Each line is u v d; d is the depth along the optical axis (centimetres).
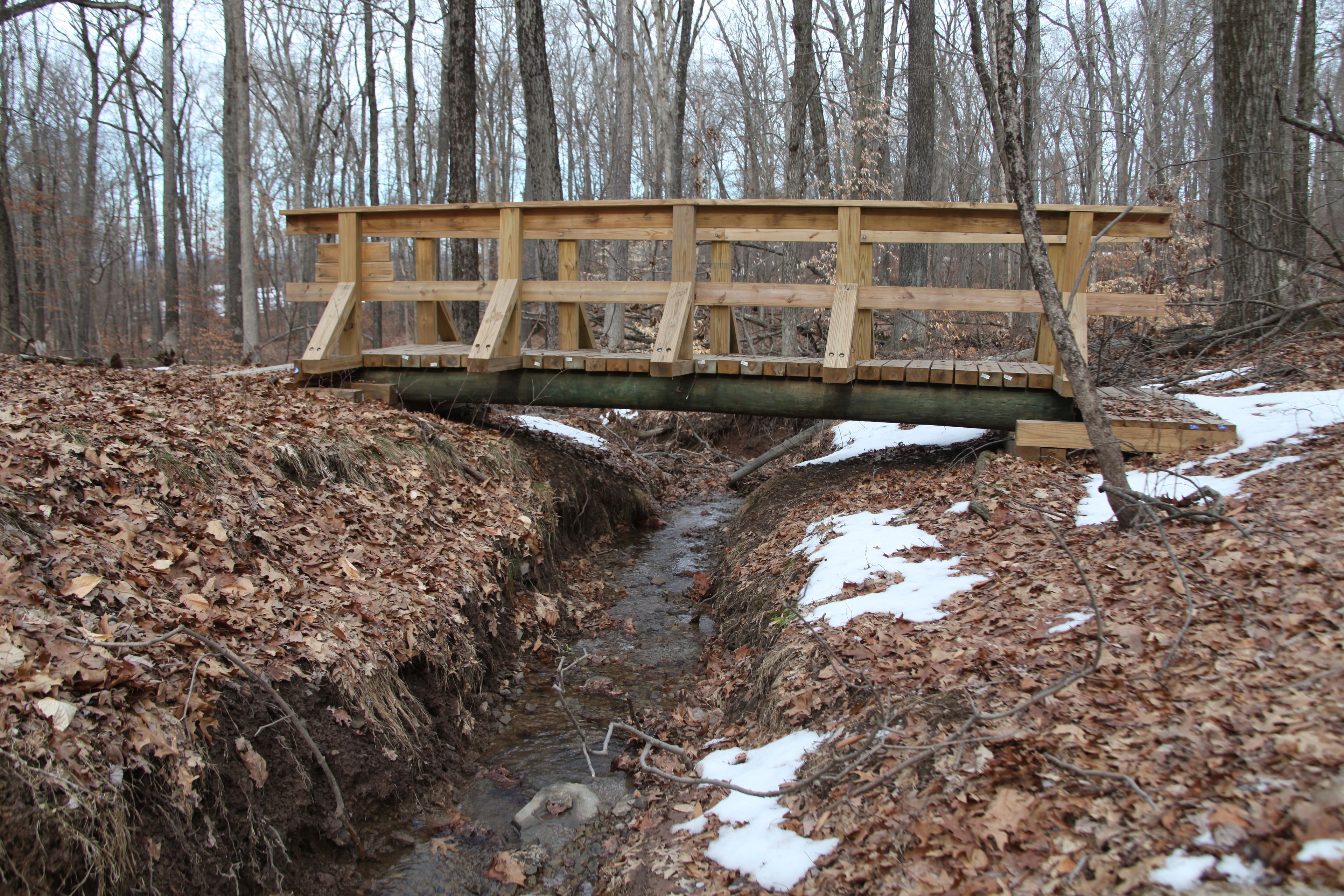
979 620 432
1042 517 475
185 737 321
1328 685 285
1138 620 376
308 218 846
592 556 877
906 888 278
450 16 1233
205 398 643
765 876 322
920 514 633
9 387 548
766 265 2302
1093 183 2111
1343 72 2286
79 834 264
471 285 816
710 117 3281
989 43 641
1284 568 372
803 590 567
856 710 396
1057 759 299
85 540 385
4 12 1068
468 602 557
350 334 837
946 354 1414
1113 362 956
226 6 1641
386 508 598
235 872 318
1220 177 1148
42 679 293
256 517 493
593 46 2830
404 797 419
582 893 364
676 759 464
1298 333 922
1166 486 553
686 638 676
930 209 702
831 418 755
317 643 416
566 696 564
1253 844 231
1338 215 1694
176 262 2127
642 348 1670
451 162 1269
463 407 906
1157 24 2397
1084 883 246
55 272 2600
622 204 766
